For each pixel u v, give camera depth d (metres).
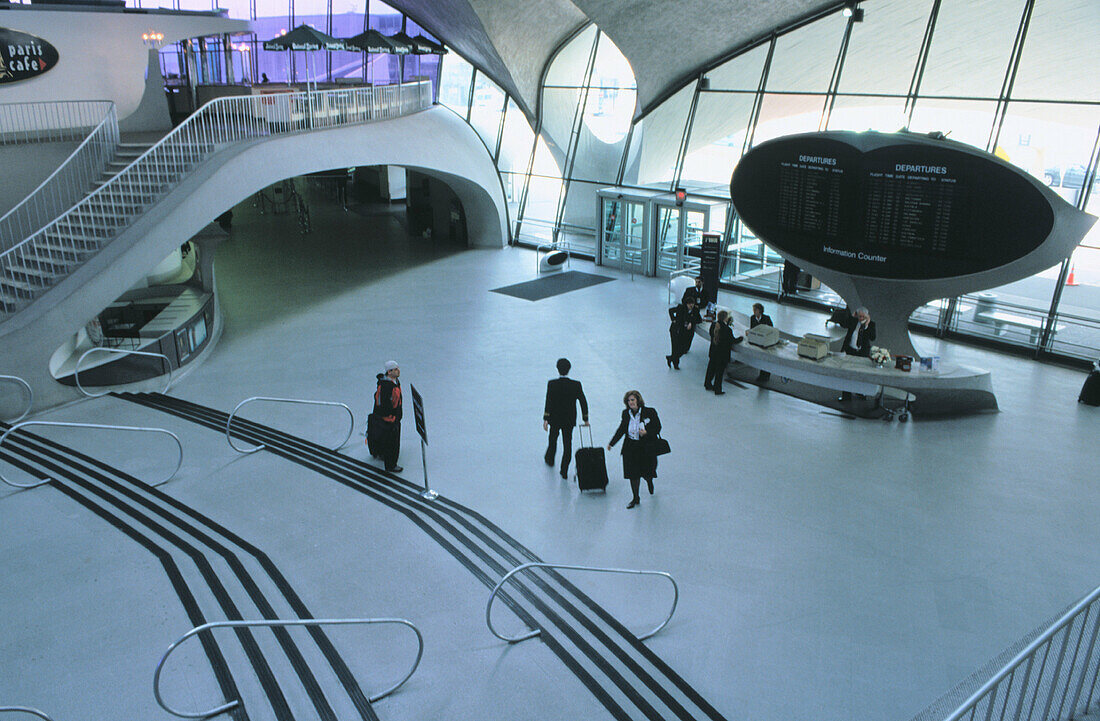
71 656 5.42
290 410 12.59
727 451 11.09
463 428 11.82
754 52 19.22
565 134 23.78
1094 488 10.03
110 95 18.73
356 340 16.05
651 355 15.15
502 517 9.21
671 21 18.16
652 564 8.19
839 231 13.20
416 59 27.92
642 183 22.09
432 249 24.75
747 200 14.30
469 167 22.83
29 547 6.96
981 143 15.96
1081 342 15.04
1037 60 15.00
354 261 23.20
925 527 9.03
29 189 16.41
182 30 19.33
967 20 15.68
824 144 12.81
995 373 14.49
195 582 6.49
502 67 22.56
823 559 8.33
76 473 8.99
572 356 15.05
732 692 6.23
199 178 14.61
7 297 12.17
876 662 6.65
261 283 20.72
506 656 6.03
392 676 5.73
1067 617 4.67
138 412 11.73
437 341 15.95
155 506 8.19
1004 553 8.49
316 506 8.59
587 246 23.50
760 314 14.00
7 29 16.81
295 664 5.54
